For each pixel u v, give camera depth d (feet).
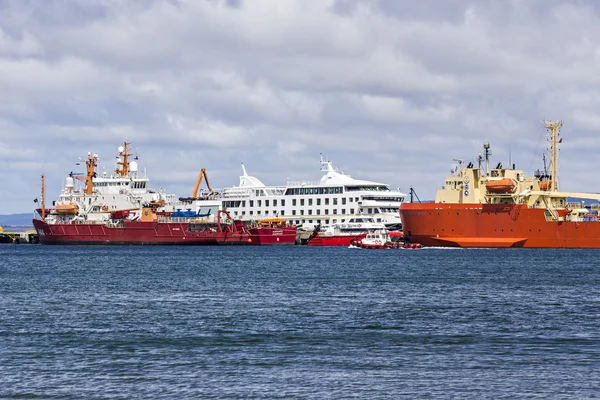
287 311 483.51
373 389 294.66
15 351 358.64
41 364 333.42
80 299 551.59
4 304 522.88
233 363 334.85
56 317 459.73
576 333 403.34
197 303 525.75
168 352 356.79
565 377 312.09
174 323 435.53
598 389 295.28
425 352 356.79
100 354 352.69
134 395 287.48
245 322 438.40
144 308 499.51
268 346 370.12
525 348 365.61
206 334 400.67
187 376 313.12
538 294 581.12
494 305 514.68
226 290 611.88
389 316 462.19
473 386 298.97
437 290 608.19
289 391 291.99
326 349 363.35
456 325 428.97
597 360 340.80
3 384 301.22
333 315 465.88
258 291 603.26
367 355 350.43
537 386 299.38
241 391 291.79
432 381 305.53
